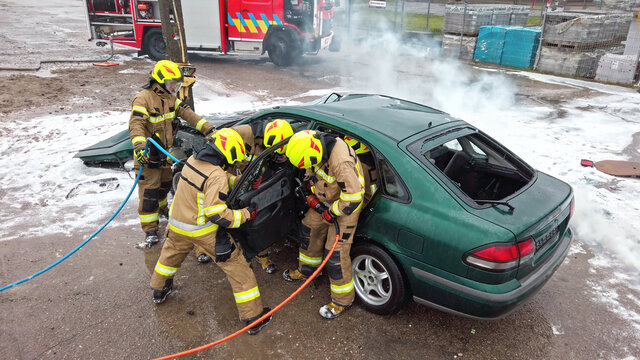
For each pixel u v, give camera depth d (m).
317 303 3.43
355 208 2.85
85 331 3.09
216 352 2.92
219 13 12.40
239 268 3.05
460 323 3.24
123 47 14.80
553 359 2.93
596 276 3.83
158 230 4.46
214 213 2.74
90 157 5.52
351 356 2.91
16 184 5.21
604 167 6.02
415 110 3.88
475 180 3.74
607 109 9.14
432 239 2.75
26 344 2.96
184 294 3.51
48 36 15.85
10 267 3.76
